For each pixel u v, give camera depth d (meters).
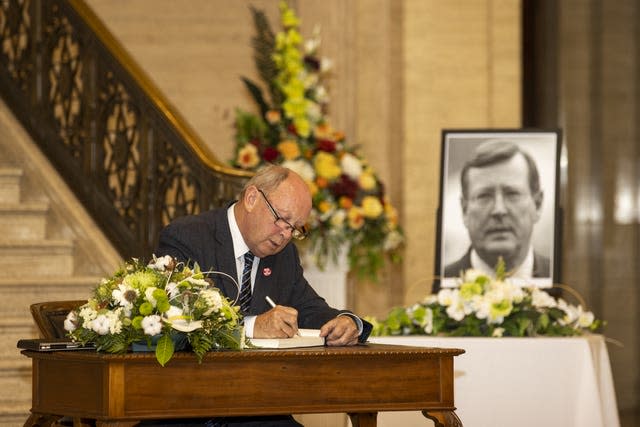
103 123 9.37
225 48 11.65
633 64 11.99
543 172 7.46
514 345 6.29
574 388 6.27
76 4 9.51
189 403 4.32
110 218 9.27
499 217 7.43
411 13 11.29
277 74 9.70
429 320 6.65
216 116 11.61
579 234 12.09
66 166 9.51
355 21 11.26
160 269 4.63
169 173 8.93
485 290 6.67
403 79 11.34
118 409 4.21
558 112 11.91
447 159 7.55
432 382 4.71
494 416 6.25
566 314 6.75
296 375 4.48
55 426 4.95
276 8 11.61
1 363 7.38
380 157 11.29
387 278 11.31
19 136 9.30
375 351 4.57
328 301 9.09
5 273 8.52
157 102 8.98
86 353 4.41
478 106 11.32
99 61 9.38
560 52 11.88
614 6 11.96
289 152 8.95
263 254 5.48
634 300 12.11
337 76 11.12
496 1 11.32
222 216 5.56
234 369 4.39
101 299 4.51
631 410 12.09
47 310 5.35
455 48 11.32
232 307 4.64
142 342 4.45
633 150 12.05
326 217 8.87
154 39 11.62
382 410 4.61
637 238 12.09
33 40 9.72
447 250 7.45
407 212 11.25
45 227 8.88
